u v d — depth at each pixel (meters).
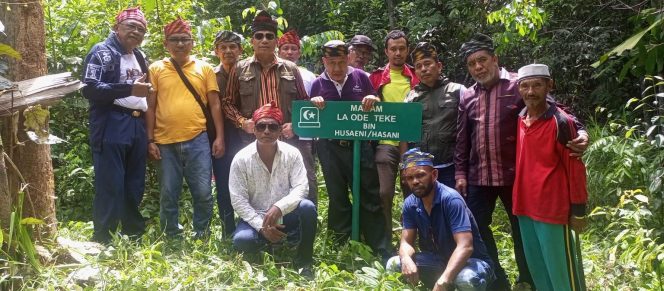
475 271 3.93
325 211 6.00
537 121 3.82
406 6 11.13
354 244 4.84
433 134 4.75
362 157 5.09
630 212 4.99
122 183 4.75
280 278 4.32
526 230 3.96
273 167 4.69
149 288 3.85
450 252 4.16
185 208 6.06
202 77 5.08
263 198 4.72
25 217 4.14
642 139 6.27
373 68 10.80
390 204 5.14
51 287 3.74
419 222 4.18
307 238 4.55
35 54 4.30
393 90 5.25
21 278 3.70
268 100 5.07
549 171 3.76
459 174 4.47
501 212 6.37
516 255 4.48
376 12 12.10
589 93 9.19
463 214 4.04
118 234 4.67
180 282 4.00
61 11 6.69
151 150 4.93
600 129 7.65
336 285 4.21
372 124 4.90
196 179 4.99
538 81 3.75
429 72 4.76
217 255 4.62
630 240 5.02
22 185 4.12
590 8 8.91
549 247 3.79
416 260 4.18
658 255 4.35
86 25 6.71
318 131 4.99
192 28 6.82
